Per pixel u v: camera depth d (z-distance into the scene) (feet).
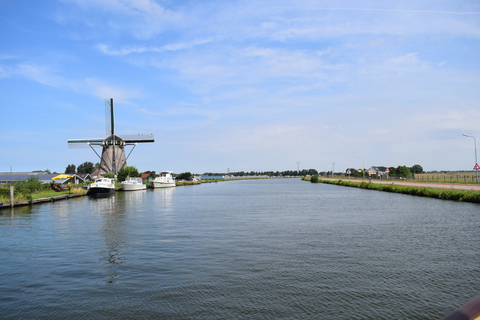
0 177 311.47
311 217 119.14
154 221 111.55
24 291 48.03
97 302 44.01
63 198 213.66
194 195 262.67
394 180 429.38
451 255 64.54
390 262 59.88
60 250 70.95
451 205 152.76
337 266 57.67
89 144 351.67
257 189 370.12
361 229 92.89
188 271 55.62
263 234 86.17
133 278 52.70
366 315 39.68
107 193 256.93
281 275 53.11
